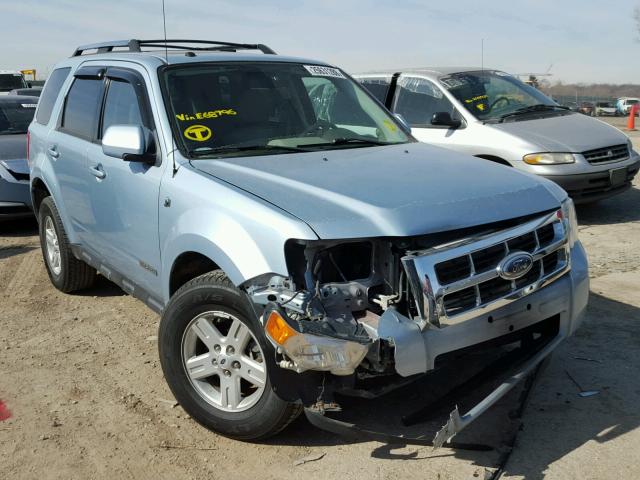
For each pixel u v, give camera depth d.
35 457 3.44
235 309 3.32
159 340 3.64
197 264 3.82
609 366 4.25
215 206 3.42
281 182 3.46
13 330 5.16
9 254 7.41
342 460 3.33
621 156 8.16
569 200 3.69
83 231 5.14
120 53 5.00
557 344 3.52
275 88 4.53
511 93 9.08
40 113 6.13
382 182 3.42
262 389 3.33
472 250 3.11
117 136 3.98
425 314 2.99
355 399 3.82
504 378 3.31
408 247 3.05
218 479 3.22
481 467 3.22
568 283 3.54
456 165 3.83
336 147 4.23
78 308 5.62
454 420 2.96
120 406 3.94
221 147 4.02
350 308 3.07
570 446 3.39
